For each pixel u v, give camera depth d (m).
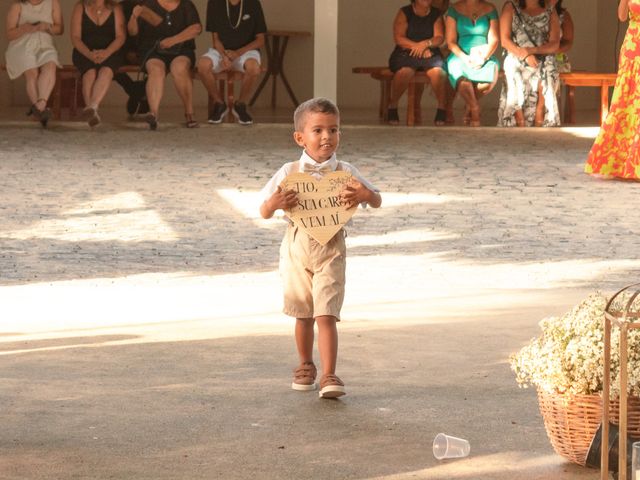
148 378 11.35
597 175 26.72
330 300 10.68
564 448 8.75
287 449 9.13
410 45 36.66
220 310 15.02
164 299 15.82
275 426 9.76
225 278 17.45
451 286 16.64
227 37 35.62
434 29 36.75
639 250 19.33
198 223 21.67
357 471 8.62
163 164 27.66
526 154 29.86
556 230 21.00
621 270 17.77
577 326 8.79
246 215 22.45
